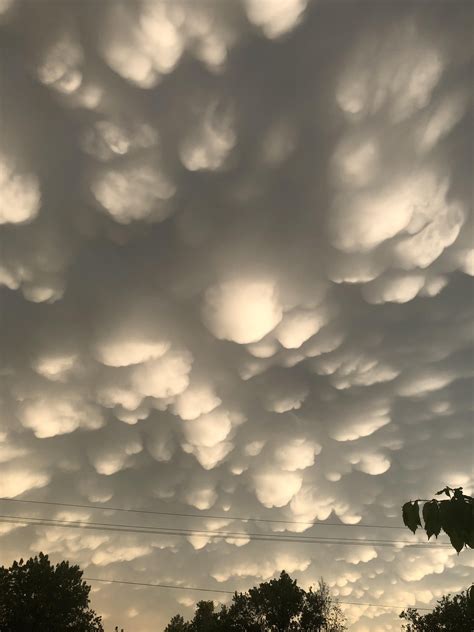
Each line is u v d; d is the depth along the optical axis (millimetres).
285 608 49094
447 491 3305
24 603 43312
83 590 46312
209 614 61031
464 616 45188
